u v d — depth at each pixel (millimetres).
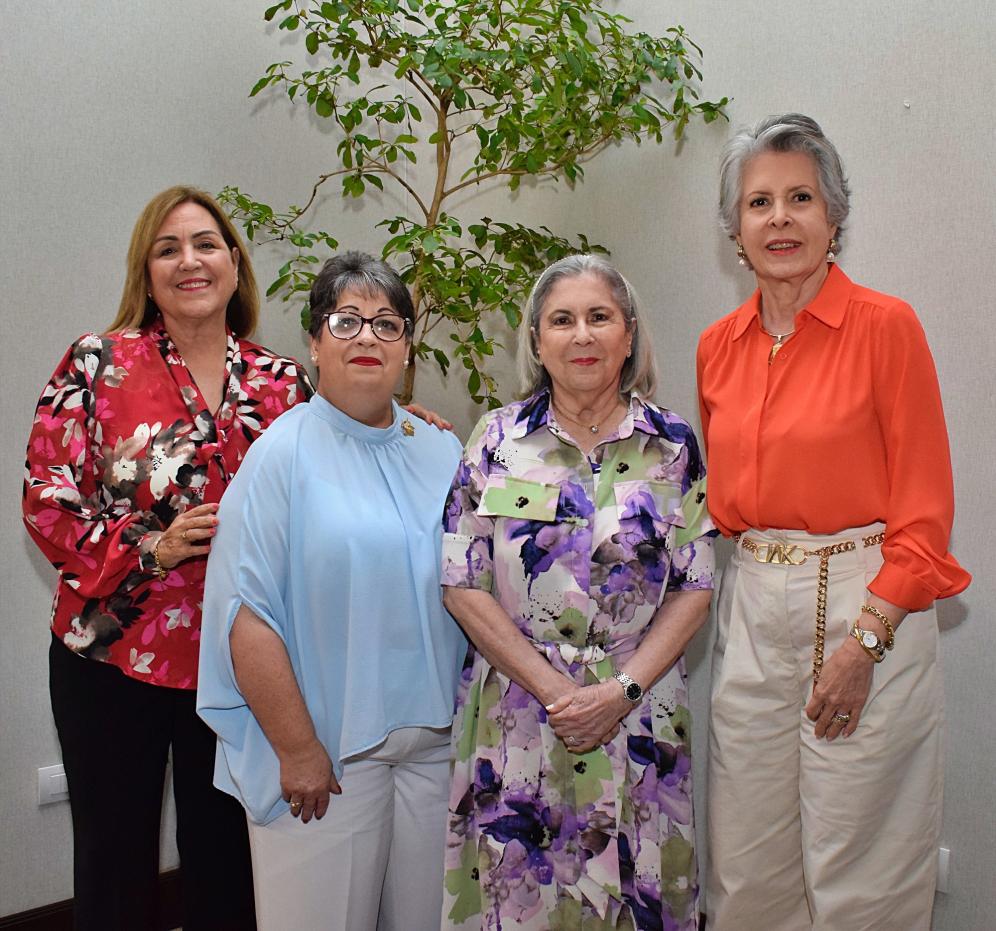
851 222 2061
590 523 1508
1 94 2068
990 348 1850
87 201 2195
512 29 2324
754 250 1486
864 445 1418
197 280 1728
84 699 1688
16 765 2236
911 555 1362
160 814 1797
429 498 1665
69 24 2131
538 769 1507
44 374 2186
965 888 1953
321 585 1514
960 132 1867
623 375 1591
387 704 1551
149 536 1610
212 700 1529
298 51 2477
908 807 1456
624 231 2633
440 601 1607
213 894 1826
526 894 1501
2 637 2195
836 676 1400
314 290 1631
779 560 1493
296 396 1837
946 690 1961
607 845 1479
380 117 2375
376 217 2703
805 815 1501
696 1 2352
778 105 2193
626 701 1451
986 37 1817
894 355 1394
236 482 1559
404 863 1676
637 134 2490
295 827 1562
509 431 1566
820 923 1480
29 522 1627
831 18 2068
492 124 2869
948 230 1899
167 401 1707
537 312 1566
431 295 2469
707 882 1650
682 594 1558
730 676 1548
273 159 2471
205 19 2316
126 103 2221
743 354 1580
